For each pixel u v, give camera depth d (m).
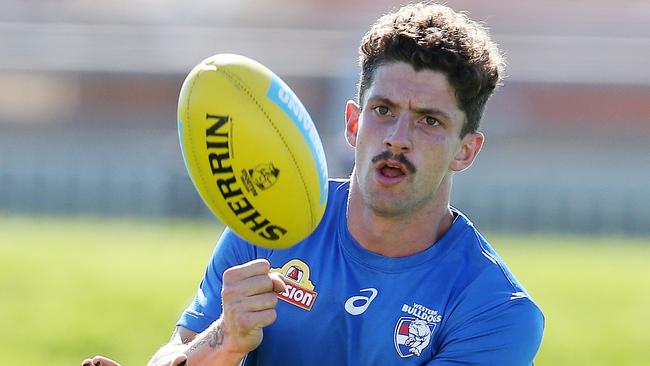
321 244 16.61
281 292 16.28
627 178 138.75
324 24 159.25
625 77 144.50
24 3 161.75
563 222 110.50
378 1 163.00
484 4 160.12
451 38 15.35
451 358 16.06
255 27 159.88
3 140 148.62
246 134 14.50
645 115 145.38
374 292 16.23
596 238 99.00
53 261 67.75
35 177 117.50
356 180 16.41
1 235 82.31
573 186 113.25
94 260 68.62
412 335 16.12
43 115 151.50
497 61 16.02
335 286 16.34
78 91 150.88
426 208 16.06
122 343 44.00
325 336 16.30
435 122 15.45
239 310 15.04
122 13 163.50
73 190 116.19
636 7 159.50
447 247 16.42
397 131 15.26
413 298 16.22
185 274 63.62
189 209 111.12
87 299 54.84
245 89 14.65
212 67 14.85
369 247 16.33
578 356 43.69
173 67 147.38
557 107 145.38
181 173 112.00
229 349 15.30
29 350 42.41
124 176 115.19
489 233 100.44
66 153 126.62
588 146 143.25
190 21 162.88
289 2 164.62
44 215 109.06
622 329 50.22
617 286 63.03
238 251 17.06
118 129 149.62
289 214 14.82
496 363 16.16
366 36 15.84
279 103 14.73
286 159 14.61
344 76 126.38
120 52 148.25
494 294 16.27
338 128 126.56
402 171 15.38
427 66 15.28
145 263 67.69
